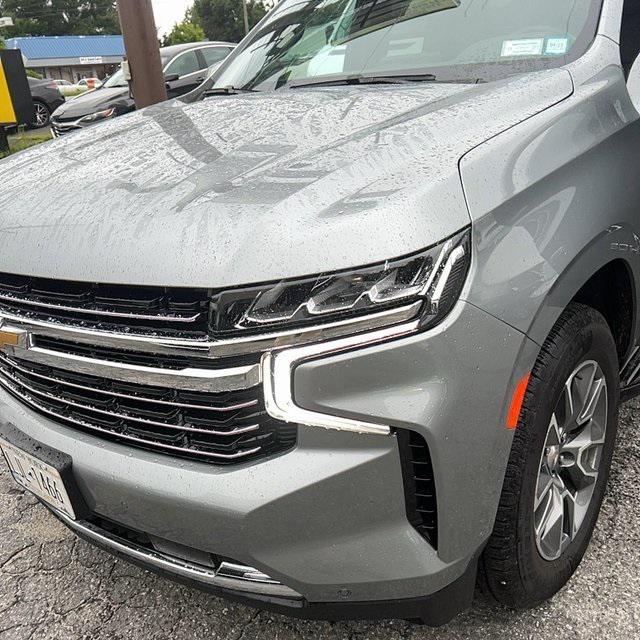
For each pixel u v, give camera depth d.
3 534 2.33
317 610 1.46
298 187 1.45
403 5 2.58
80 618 1.95
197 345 1.34
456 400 1.33
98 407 1.56
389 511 1.38
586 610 1.81
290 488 1.33
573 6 2.18
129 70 5.68
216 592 1.53
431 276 1.30
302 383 1.31
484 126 1.61
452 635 1.76
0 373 1.86
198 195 1.50
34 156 2.08
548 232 1.49
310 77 2.56
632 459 2.41
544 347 1.54
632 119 1.90
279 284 1.30
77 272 1.45
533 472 1.54
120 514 1.54
